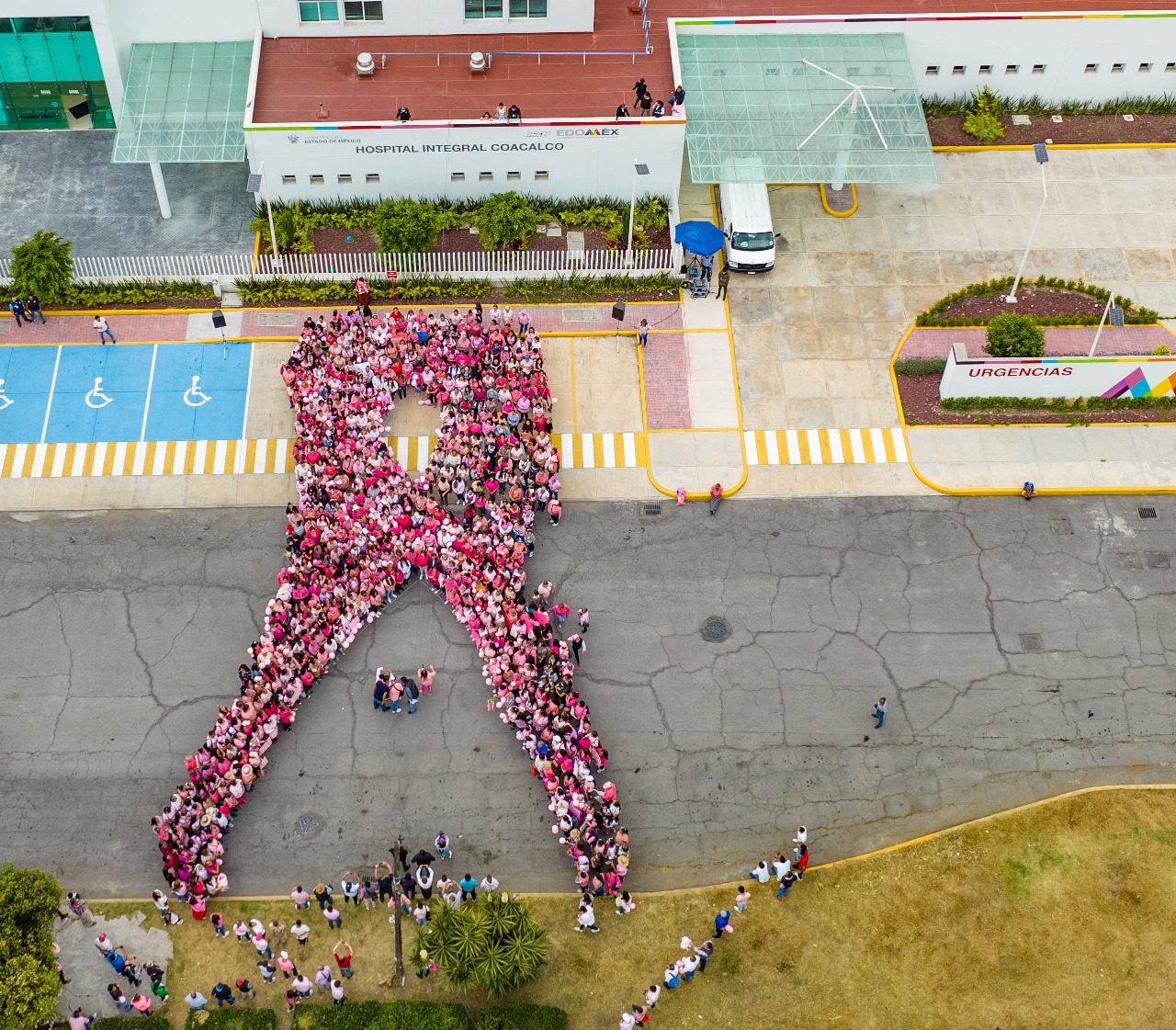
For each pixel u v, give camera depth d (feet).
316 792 174.70
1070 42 229.86
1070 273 219.82
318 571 185.78
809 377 209.15
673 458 202.18
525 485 194.29
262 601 189.98
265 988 160.66
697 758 177.99
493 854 170.81
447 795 174.81
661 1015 158.61
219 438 203.31
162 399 206.39
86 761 177.37
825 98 221.87
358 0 222.89
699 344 212.23
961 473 200.44
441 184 221.66
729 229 217.97
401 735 178.91
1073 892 166.71
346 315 211.41
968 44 230.27
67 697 181.98
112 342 210.59
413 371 204.64
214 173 228.63
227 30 224.94
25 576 191.31
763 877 167.43
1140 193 228.63
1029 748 178.40
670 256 216.54
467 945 153.89
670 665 184.75
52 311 213.25
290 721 177.78
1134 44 230.48
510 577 186.60
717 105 220.84
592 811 169.07
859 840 171.94
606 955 162.91
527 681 177.17
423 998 159.53
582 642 186.39
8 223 222.48
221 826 169.78
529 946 156.35
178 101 219.61
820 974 161.48
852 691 183.01
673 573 192.34
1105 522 196.24
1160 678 183.42
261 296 214.28
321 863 169.99
